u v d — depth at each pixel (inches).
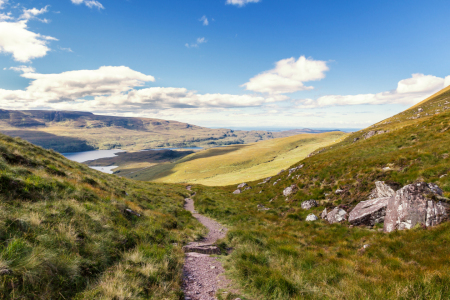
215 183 4785.9
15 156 540.7
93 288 205.8
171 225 623.2
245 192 1712.6
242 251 414.3
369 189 763.4
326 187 946.7
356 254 430.3
